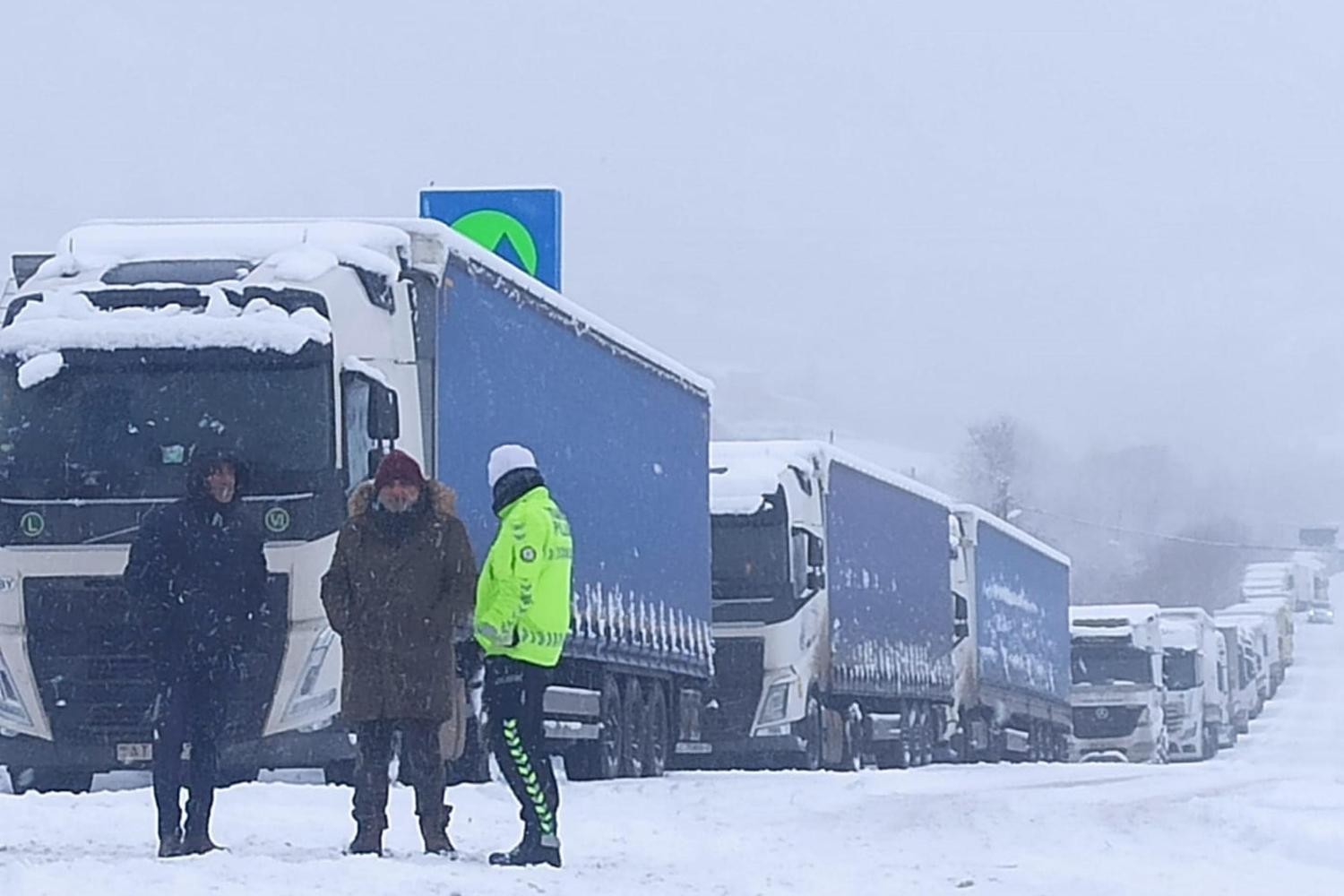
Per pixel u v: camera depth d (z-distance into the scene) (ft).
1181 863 41.32
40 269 53.93
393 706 34.24
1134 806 56.29
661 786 62.90
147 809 43.83
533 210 105.91
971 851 42.34
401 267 54.70
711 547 86.58
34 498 51.01
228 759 49.73
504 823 44.75
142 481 50.83
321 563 50.24
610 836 42.88
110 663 50.70
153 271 53.06
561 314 66.49
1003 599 138.00
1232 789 69.87
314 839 38.93
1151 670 167.63
